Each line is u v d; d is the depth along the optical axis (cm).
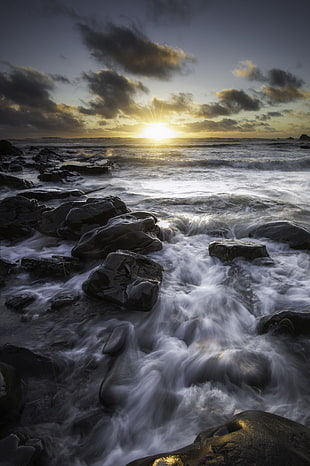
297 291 368
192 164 1994
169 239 566
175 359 259
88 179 1456
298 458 123
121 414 211
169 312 330
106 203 585
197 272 435
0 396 185
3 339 284
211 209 777
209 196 925
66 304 343
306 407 212
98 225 564
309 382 234
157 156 2672
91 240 469
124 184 1273
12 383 207
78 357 262
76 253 463
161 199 900
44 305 345
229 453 127
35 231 593
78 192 928
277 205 813
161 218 683
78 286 390
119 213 600
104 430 200
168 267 447
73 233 554
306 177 1454
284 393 226
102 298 347
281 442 132
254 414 163
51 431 195
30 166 1938
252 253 446
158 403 220
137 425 205
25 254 502
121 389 224
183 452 136
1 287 389
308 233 509
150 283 341
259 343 276
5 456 164
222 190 1077
